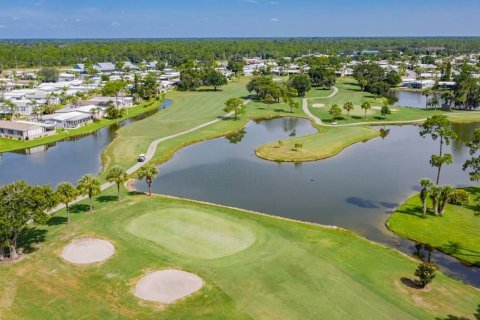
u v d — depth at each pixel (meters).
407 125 165.75
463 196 82.94
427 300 52.41
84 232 69.62
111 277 56.59
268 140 143.00
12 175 107.19
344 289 54.16
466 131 156.62
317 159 120.50
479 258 64.62
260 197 92.00
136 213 77.62
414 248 68.56
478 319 47.62
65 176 106.50
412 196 90.69
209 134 146.25
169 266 59.03
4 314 48.84
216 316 48.84
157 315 49.03
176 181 101.94
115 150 125.06
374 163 117.44
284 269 58.50
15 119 167.88
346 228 76.06
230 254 62.50
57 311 49.72
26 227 71.19
